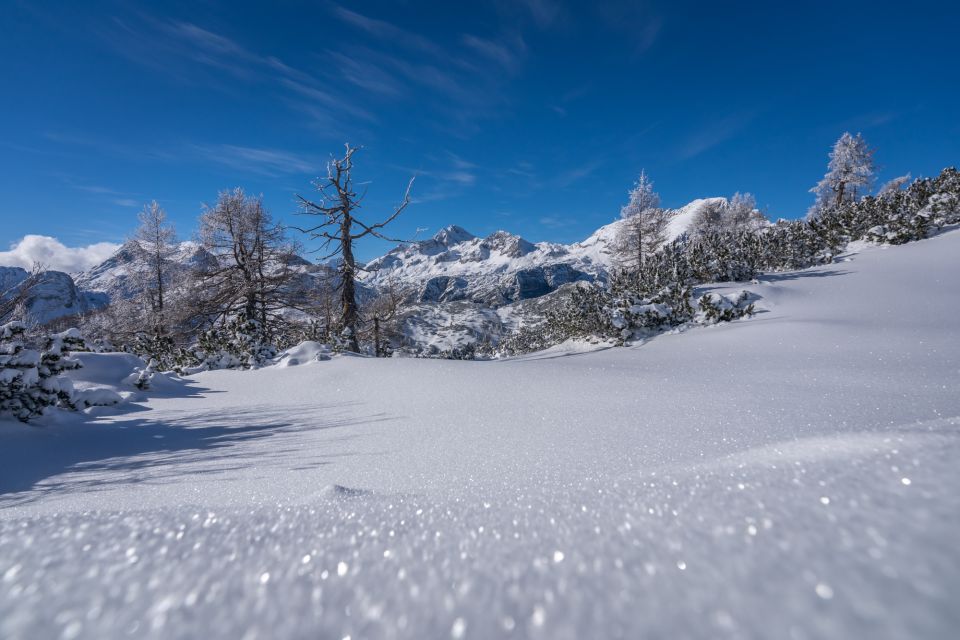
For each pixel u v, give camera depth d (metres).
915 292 8.98
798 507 0.59
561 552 0.60
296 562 0.61
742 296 9.88
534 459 2.28
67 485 2.38
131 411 4.45
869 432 1.00
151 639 0.45
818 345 5.68
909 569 0.38
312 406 4.39
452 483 1.98
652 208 27.34
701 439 2.32
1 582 0.54
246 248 20.44
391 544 0.67
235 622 0.48
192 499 2.04
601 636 0.40
